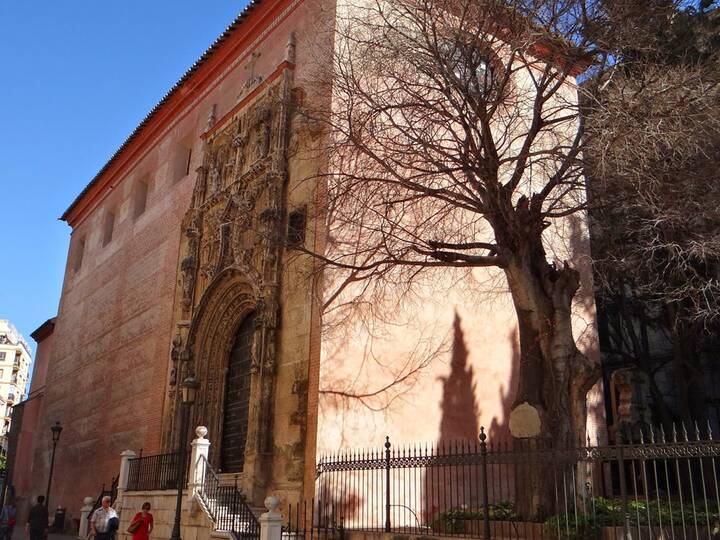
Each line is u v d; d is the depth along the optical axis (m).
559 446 11.26
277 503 12.02
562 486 11.03
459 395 16.67
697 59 14.65
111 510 14.52
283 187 17.69
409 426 15.52
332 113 13.77
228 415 19.33
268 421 15.69
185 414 14.12
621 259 17.11
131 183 29.30
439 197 12.62
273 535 11.80
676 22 14.75
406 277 15.94
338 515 13.91
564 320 12.23
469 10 12.70
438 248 14.15
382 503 14.62
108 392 25.64
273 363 16.09
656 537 9.58
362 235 14.62
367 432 14.84
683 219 13.46
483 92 12.92
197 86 24.94
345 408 14.66
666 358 24.55
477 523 11.42
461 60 12.82
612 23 12.55
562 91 19.16
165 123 27.19
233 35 22.72
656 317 23.42
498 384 17.53
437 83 12.53
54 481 29.05
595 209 13.63
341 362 14.88
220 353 19.81
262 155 18.72
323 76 15.54
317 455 14.01
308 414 14.57
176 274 22.72
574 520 10.10
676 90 12.40
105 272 29.52
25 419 37.09
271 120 19.03
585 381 11.88
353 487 14.32
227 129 21.56
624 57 13.20
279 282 16.80
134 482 18.30
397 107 12.69
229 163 20.94
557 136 14.07
